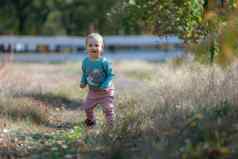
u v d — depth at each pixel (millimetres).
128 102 14469
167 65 20656
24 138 11016
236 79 12461
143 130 10430
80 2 55375
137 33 48156
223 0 13312
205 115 9688
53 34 57812
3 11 55875
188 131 9102
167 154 8539
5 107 13242
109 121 11781
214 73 13641
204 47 12945
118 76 26688
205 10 14789
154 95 13945
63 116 14047
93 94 12516
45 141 10812
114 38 44688
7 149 10180
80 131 11500
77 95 17828
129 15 16906
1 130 11586
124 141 10062
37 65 35250
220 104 10578
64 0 56031
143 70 30188
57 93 17359
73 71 29594
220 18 13141
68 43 44375
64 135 11305
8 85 16547
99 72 12508
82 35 56562
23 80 19031
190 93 12594
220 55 10305
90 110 12492
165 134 9555
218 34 11227
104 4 52219
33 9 56250
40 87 17656
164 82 15312
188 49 14672
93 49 12555
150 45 44344
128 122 10883
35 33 57688
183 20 15297
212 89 12266
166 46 38781
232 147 8359
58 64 37125
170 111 11031
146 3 16109
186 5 15148
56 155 9781
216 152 8219
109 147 9859
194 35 15227
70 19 56844
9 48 43156
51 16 57125
